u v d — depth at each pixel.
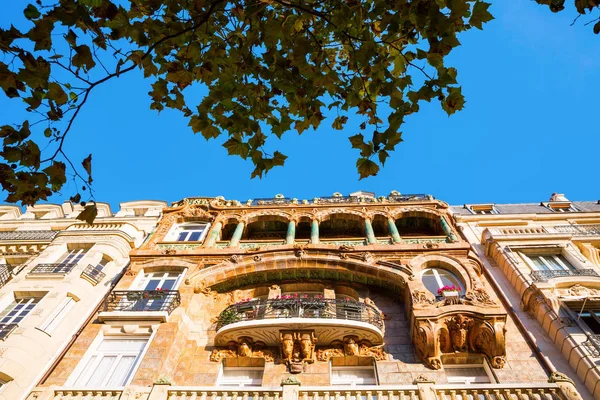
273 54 7.50
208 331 15.69
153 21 7.31
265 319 14.20
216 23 7.76
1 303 16.11
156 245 20.00
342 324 14.01
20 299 16.61
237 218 21.64
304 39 7.51
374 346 14.39
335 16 7.14
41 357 13.91
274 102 8.05
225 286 17.73
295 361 13.72
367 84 8.09
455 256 17.42
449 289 15.51
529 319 14.91
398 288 16.64
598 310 14.45
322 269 17.59
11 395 12.53
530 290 15.15
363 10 7.32
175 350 14.15
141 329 14.76
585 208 23.44
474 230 20.66
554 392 10.86
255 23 7.66
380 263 17.25
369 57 7.21
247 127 7.52
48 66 6.23
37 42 6.09
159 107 7.84
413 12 6.85
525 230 19.45
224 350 14.62
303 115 7.98
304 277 17.89
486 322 13.68
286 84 7.58
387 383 12.99
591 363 12.27
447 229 19.91
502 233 19.33
